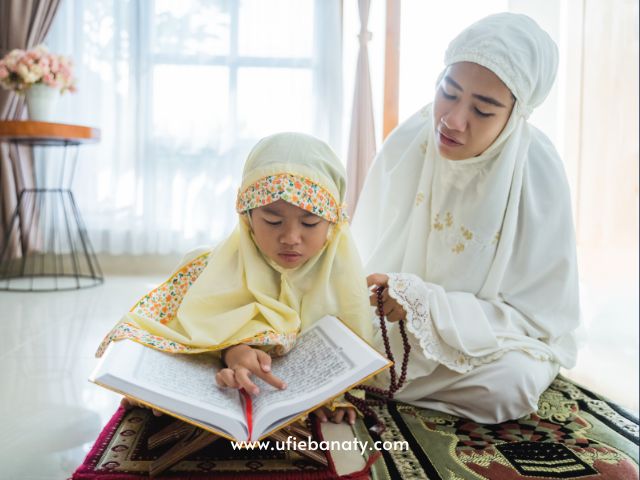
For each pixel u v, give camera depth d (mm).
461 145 1157
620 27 2291
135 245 3260
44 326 1970
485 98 1110
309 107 3244
